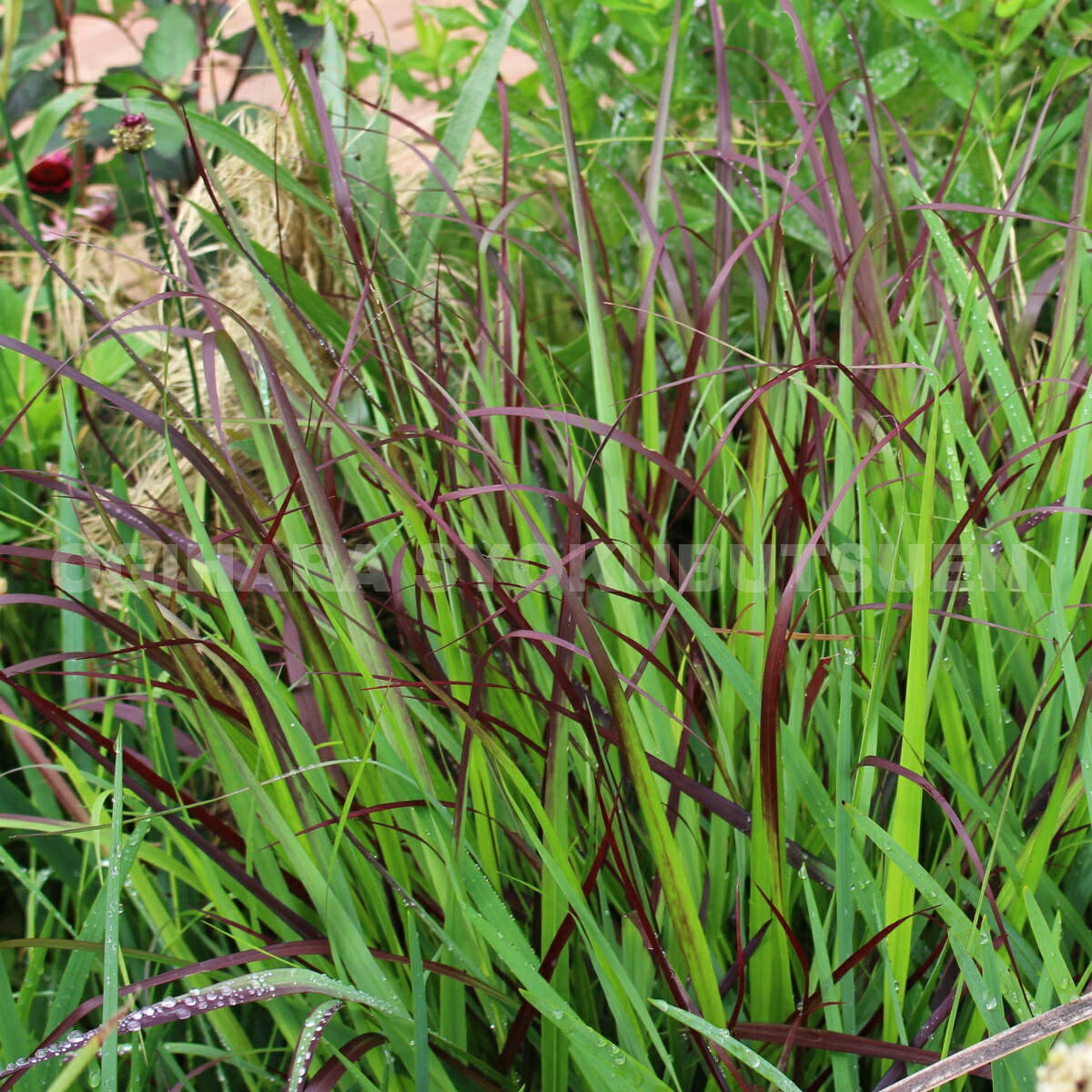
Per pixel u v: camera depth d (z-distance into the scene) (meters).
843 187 1.22
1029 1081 1.07
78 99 1.63
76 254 1.70
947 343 1.33
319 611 1.20
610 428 1.17
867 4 1.65
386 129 1.54
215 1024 1.17
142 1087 1.13
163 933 1.18
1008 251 1.48
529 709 1.21
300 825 1.15
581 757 1.20
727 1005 1.18
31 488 1.51
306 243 1.57
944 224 1.31
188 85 1.87
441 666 1.21
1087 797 1.14
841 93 1.60
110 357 1.54
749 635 1.20
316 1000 1.15
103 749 1.25
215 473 1.15
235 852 1.23
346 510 1.48
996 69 1.53
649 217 1.29
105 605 1.45
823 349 1.31
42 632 1.48
